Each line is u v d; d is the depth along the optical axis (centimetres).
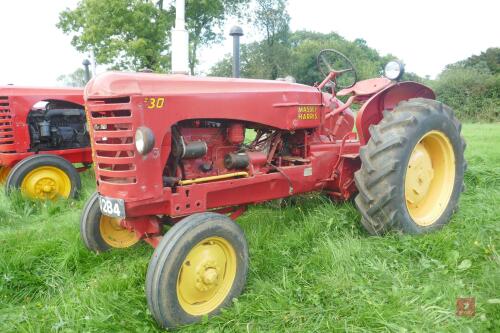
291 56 3203
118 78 250
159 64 1977
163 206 278
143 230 292
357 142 401
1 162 555
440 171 377
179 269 244
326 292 265
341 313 244
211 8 2356
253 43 3306
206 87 288
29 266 328
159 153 263
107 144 257
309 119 357
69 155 607
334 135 420
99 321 246
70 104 645
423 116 337
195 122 308
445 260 298
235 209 349
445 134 358
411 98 386
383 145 324
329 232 355
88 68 862
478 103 2403
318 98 368
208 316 255
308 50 3447
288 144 380
